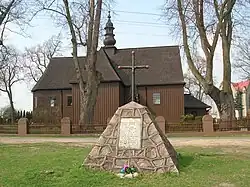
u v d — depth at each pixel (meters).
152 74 52.91
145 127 11.34
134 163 10.91
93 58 32.34
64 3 32.44
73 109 49.31
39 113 50.75
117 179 10.23
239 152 15.41
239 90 77.56
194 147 17.80
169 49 56.44
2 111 69.69
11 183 9.97
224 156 13.98
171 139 24.72
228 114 32.53
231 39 33.31
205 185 9.55
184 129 30.30
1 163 12.74
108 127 11.60
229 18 33.00
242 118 31.17
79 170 11.02
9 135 31.47
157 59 55.25
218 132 29.23
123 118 11.55
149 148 11.04
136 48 57.47
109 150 11.26
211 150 16.20
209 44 32.53
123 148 11.16
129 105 11.76
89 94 32.34
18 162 12.81
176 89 51.34
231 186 9.48
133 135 11.26
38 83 56.75
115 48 57.28
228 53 33.12
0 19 33.50
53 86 55.38
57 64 58.91
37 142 22.50
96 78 32.78
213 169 11.46
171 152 11.48
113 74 49.12
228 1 31.44
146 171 10.77
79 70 33.38
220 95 33.00
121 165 10.95
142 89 51.91
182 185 9.54
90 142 22.03
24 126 32.12
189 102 58.84
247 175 10.63
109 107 48.47
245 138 24.77
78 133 31.05
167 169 10.73
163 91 51.53
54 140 25.14
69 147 17.94
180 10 32.25
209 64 32.62
